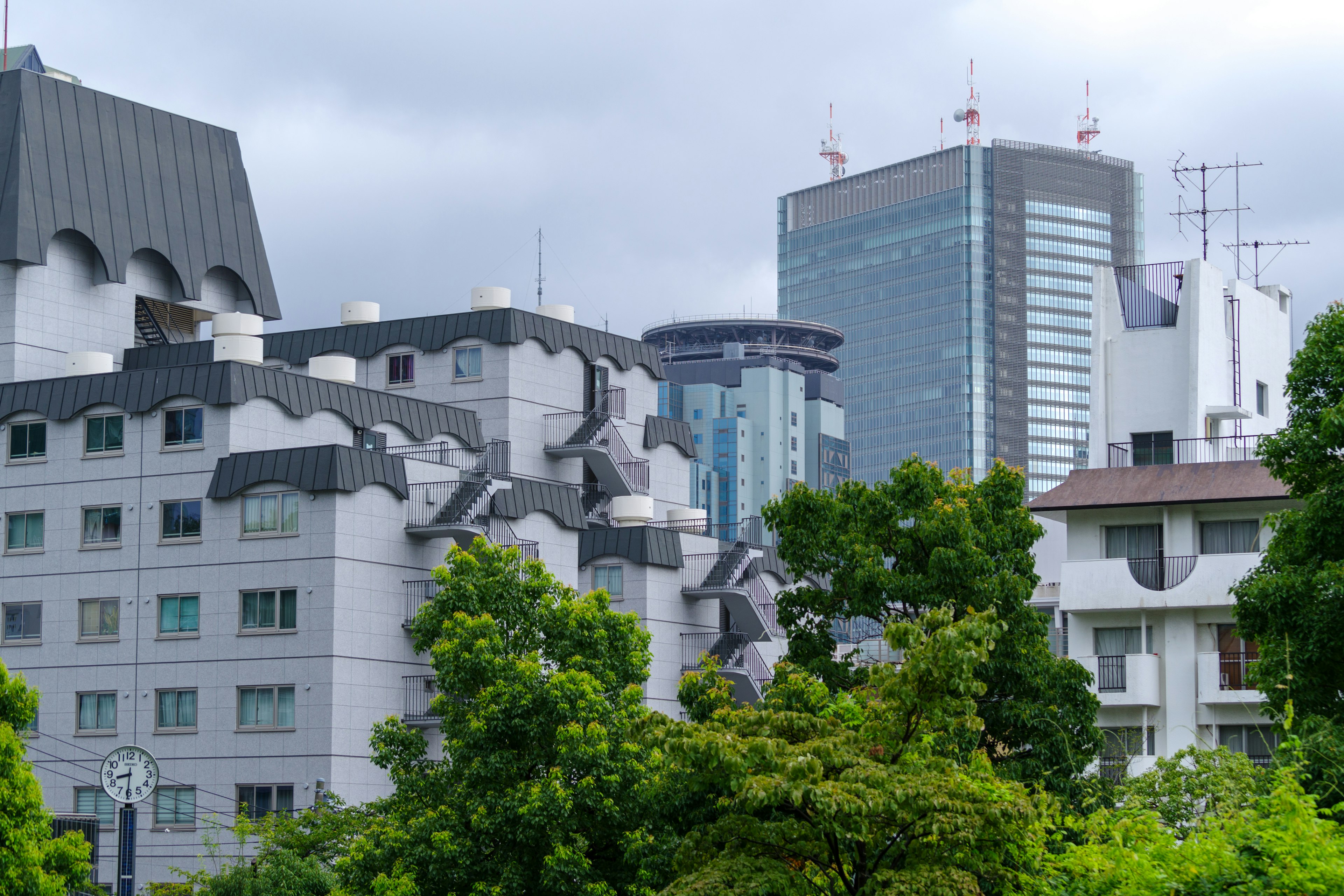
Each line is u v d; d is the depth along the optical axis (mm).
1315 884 23203
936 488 59562
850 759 32562
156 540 87375
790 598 61219
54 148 99562
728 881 32344
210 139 110312
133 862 62406
